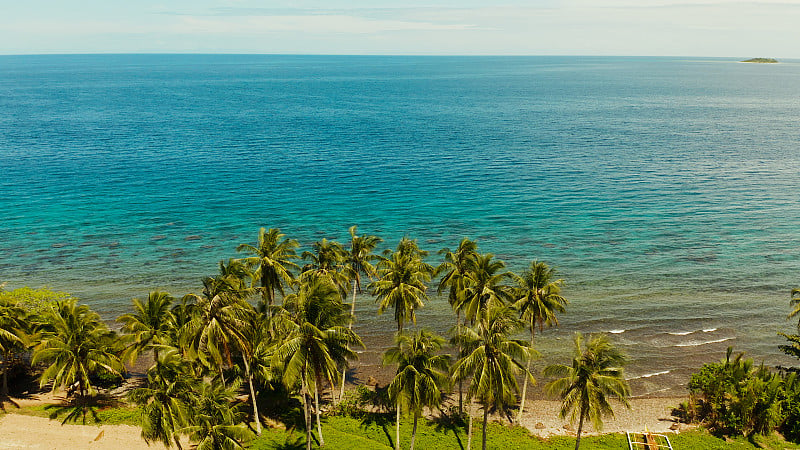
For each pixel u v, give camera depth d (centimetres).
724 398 5469
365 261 6206
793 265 9156
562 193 13075
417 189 13512
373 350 6869
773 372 6366
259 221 11281
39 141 18312
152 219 11275
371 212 11856
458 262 5912
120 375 5831
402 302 5550
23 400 5647
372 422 5509
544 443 5184
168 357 4544
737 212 11650
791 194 12788
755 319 7556
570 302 7950
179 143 18625
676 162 15825
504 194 13062
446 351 6819
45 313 5878
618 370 4434
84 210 11706
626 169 15112
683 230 10688
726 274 8844
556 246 9950
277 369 5178
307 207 12175
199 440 4400
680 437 5244
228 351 4828
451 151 17600
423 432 5344
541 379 6300
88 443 4934
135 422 5319
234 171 15100
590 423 5550
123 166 15362
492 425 5481
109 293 8150
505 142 18938
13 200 12225
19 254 9400
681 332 7225
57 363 5125
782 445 5144
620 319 7512
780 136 19638
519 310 5453
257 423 5225
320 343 4375
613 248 9856
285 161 16312
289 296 5112
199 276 8756
